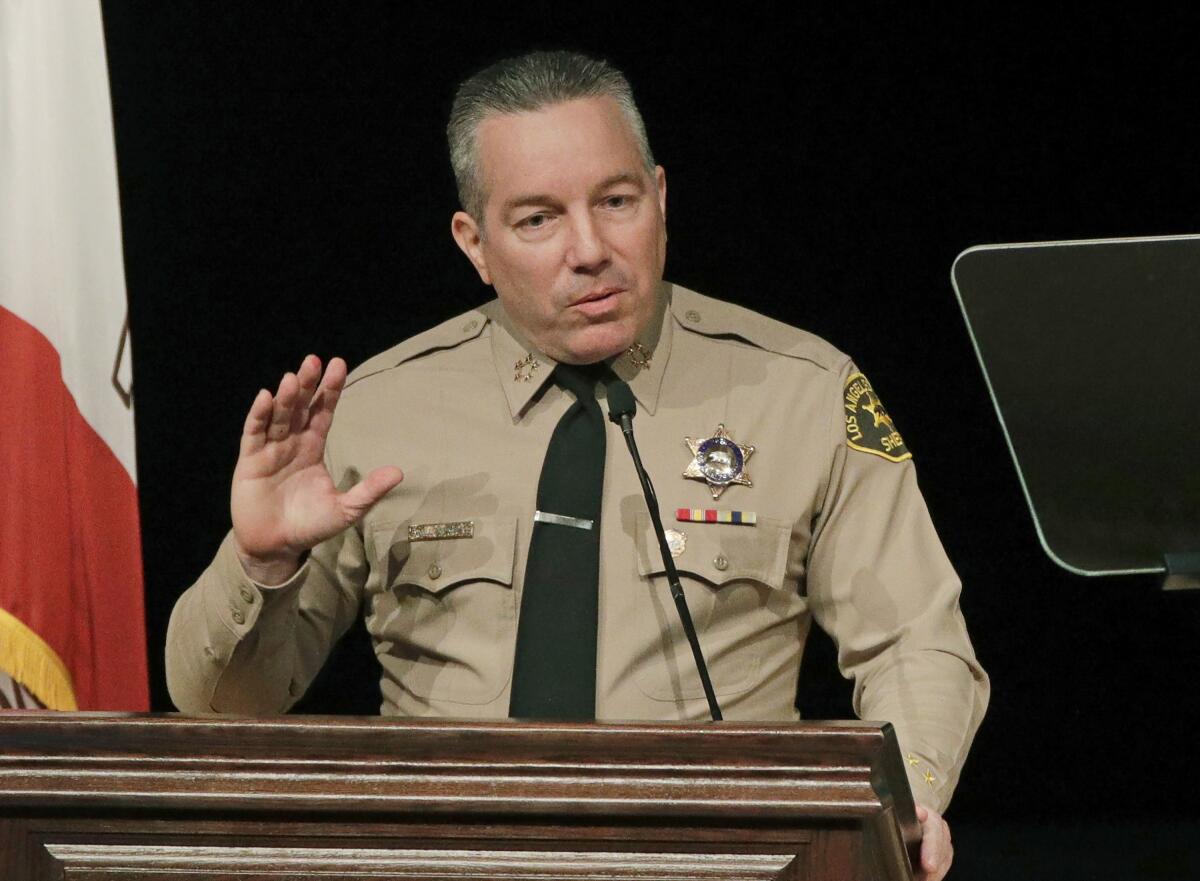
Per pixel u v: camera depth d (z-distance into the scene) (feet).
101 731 14.97
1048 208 51.13
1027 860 53.72
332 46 50.65
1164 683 55.62
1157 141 50.72
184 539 50.08
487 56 50.65
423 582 24.21
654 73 51.44
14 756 15.02
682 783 14.39
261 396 21.21
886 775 14.57
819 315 51.88
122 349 31.24
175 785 14.82
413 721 14.84
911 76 51.39
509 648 23.57
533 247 23.22
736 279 51.75
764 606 23.77
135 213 50.60
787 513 24.02
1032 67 51.08
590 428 24.56
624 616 23.39
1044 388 16.58
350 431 25.52
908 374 52.49
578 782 14.49
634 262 23.22
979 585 55.36
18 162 31.40
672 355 25.09
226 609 22.06
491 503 24.30
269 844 14.87
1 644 29.43
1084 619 55.57
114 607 30.45
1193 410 16.43
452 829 14.69
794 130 51.52
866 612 23.65
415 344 26.25
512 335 25.38
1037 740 56.39
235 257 50.75
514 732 14.57
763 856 14.40
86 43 31.96
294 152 50.78
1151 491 16.55
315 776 14.74
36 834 15.05
